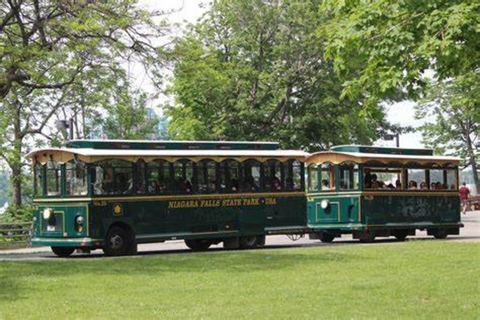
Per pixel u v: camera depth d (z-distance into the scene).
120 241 32.81
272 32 57.75
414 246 32.56
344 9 19.44
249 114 56.28
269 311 16.88
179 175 34.56
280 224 37.22
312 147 58.06
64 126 46.69
